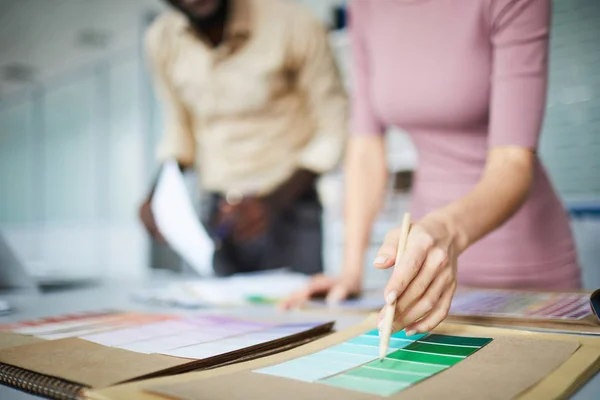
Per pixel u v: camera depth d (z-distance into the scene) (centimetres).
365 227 92
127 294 88
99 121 427
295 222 125
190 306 72
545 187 86
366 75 96
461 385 31
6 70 482
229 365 38
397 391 31
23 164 509
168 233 97
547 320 48
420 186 95
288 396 30
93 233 424
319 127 132
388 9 83
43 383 34
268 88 125
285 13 125
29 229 494
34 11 384
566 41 185
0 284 92
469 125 82
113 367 36
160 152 143
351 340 45
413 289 41
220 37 122
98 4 367
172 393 30
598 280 166
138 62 384
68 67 458
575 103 184
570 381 31
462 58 76
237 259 124
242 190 131
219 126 131
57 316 63
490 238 86
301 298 73
